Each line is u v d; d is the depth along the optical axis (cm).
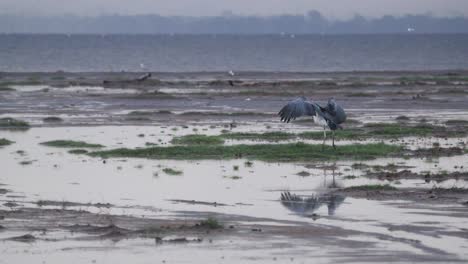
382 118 18312
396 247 7000
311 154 12331
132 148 13200
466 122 17250
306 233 7506
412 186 9888
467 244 7100
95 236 7406
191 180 10400
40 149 13188
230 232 7544
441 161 11875
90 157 12344
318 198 9206
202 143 13800
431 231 7569
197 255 6775
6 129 16025
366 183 10144
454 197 9169
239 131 15700
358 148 12769
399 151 12762
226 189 9775
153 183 10181
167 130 15962
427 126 16312
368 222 7956
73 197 9275
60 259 6681
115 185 10031
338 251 6881
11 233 7525
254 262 6569
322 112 12044
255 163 11812
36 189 9769
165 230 7600
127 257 6731
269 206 8775
